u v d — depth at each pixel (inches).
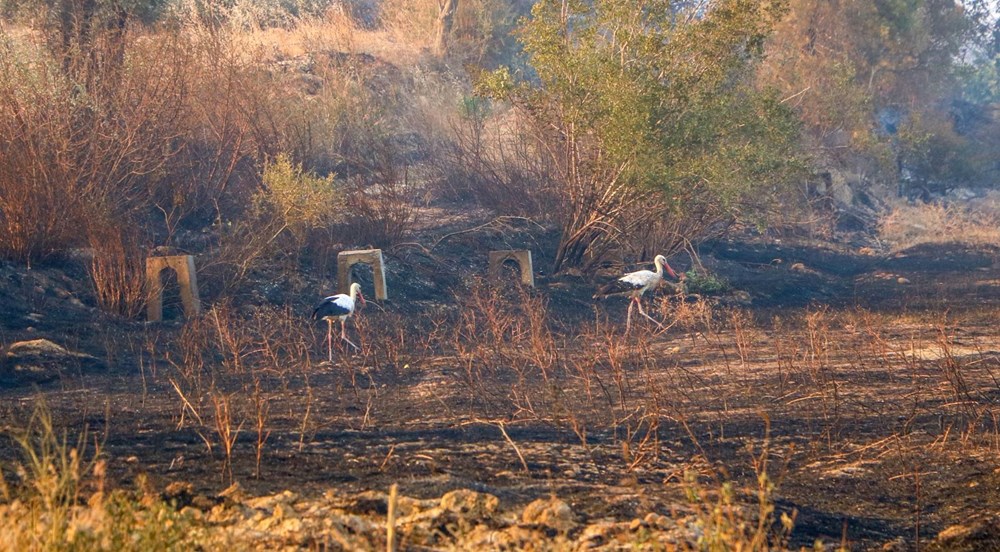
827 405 415.2
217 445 328.8
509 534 239.6
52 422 358.6
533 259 837.8
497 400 421.4
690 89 743.1
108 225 630.5
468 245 829.2
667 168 717.9
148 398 414.0
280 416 382.6
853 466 330.3
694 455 339.6
